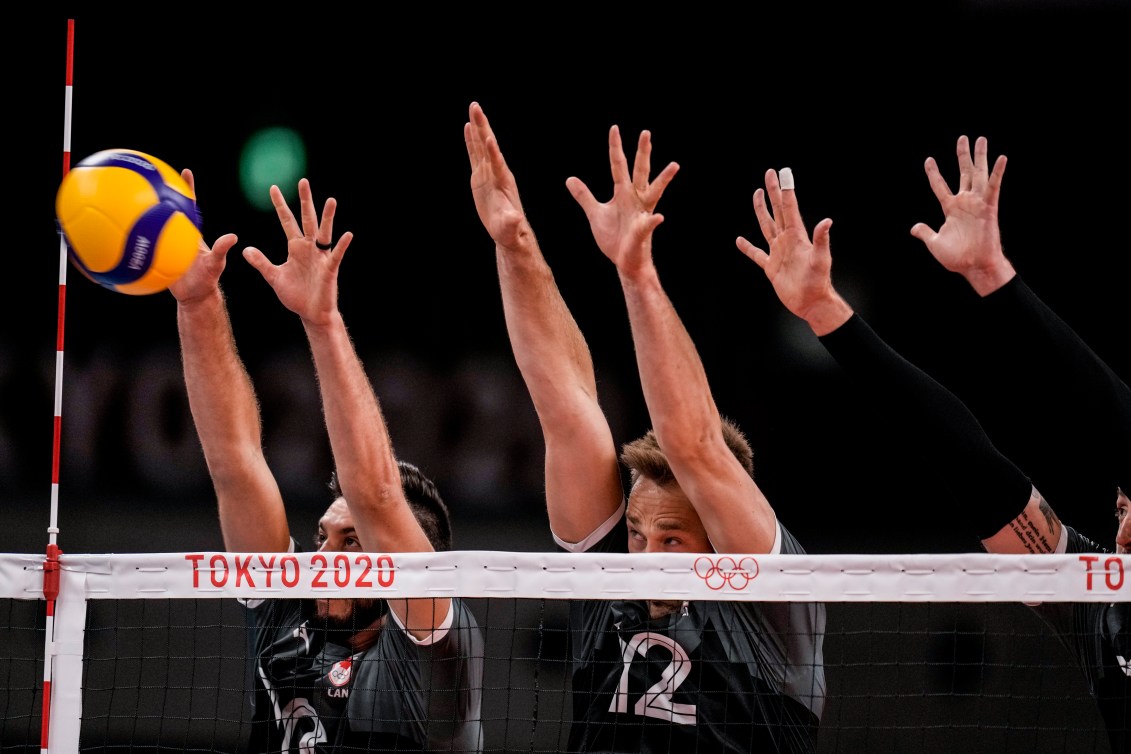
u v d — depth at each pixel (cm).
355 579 1272
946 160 3991
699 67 4056
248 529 1467
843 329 1260
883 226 4031
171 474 4003
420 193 4228
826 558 1242
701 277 4116
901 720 2498
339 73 4144
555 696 2689
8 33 4078
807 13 3962
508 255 1328
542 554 1268
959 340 3903
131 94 4134
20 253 4116
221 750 2534
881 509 3922
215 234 4156
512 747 2664
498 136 4150
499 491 4034
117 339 4100
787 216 1273
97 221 1212
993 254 1249
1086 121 3897
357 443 1330
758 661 1302
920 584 1246
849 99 4022
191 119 4156
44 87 4119
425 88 4153
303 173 4197
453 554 1273
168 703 2659
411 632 1351
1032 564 1245
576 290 4103
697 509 1289
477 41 4100
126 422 4034
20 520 3891
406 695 1377
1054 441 3478
